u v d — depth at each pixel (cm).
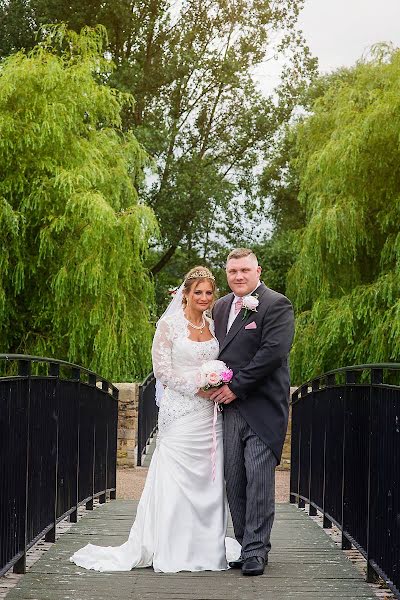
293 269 1791
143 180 1867
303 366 1659
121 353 1591
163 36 2962
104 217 1535
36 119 1589
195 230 2881
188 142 3062
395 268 1583
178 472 550
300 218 3161
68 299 1573
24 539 512
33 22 2814
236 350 554
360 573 528
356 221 1595
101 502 906
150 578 511
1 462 455
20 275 1528
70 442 699
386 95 1587
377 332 1526
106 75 2725
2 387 454
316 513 812
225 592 471
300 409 909
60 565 544
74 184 1570
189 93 3045
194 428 556
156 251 3153
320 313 1631
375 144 1603
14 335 1622
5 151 1553
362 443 553
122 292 1631
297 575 521
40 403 577
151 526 545
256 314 551
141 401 1400
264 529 534
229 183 2898
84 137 1769
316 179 1684
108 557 546
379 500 486
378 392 497
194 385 552
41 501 583
